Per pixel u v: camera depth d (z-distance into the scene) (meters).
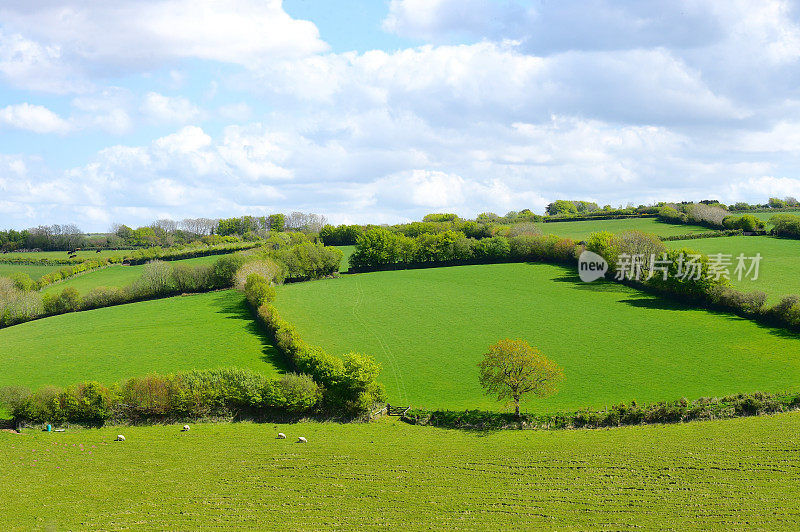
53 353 89.31
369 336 95.19
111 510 45.78
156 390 64.81
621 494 45.97
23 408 63.19
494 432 59.84
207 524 43.62
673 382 71.44
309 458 54.88
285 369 80.12
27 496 48.06
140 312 113.06
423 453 55.38
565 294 113.44
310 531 42.44
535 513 43.97
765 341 82.50
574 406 66.19
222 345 90.56
